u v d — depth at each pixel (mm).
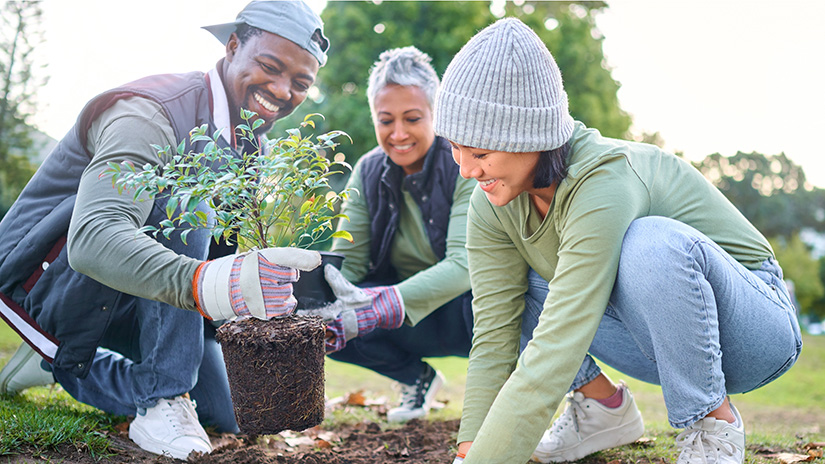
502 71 1771
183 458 2285
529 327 2461
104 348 2688
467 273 2990
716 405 1915
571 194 1926
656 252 1856
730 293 1918
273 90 2537
